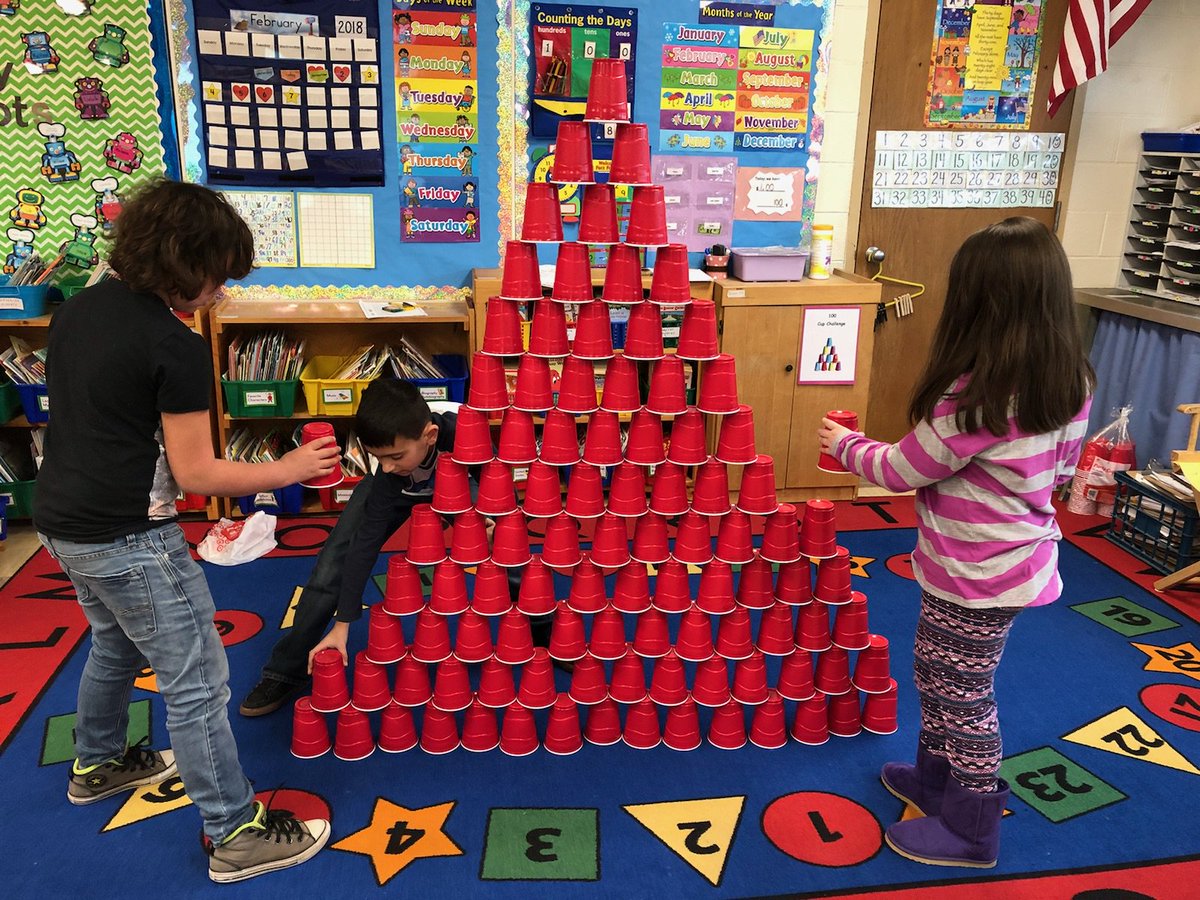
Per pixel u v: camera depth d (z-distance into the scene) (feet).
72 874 6.26
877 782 7.42
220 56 11.34
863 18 12.59
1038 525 5.84
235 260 5.44
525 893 6.20
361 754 7.54
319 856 6.48
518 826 6.81
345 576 7.48
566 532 7.43
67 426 5.45
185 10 11.15
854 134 13.05
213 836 6.13
